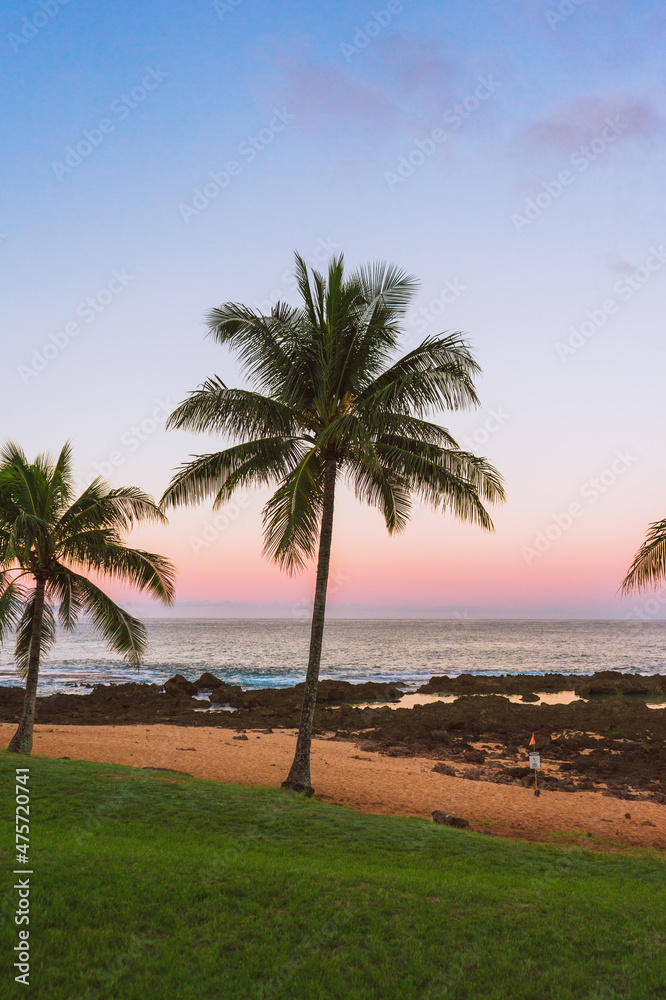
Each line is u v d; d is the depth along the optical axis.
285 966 6.24
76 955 6.15
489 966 6.43
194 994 5.70
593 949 6.85
